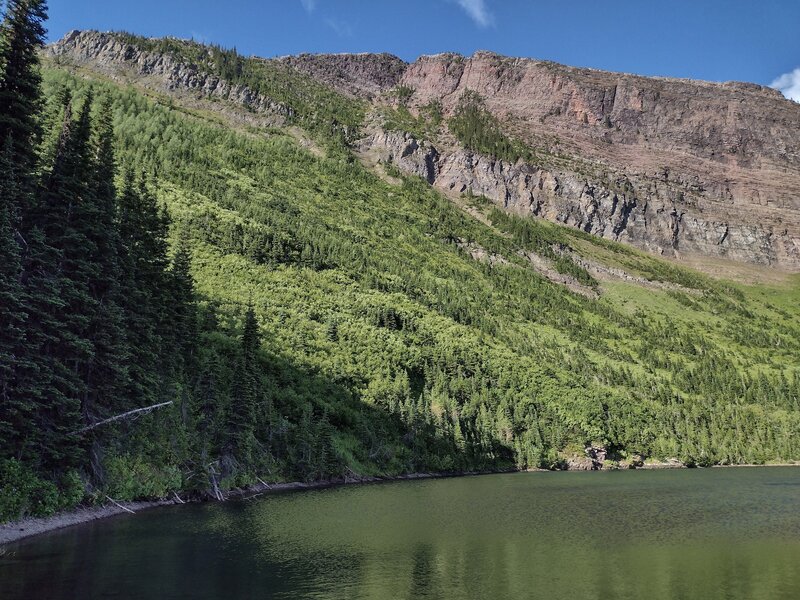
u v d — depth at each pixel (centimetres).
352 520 5894
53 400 4603
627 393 19388
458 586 3541
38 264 4800
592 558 4316
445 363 15688
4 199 4144
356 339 14738
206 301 13150
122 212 6956
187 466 6775
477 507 7019
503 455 14038
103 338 5422
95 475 5384
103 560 3728
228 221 19362
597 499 7919
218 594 3172
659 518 6247
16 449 4400
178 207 19212
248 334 8669
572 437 15225
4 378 4209
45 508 4575
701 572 3931
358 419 11769
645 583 3653
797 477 12125
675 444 16775
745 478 11819
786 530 5494
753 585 3609
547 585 3591
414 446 12350
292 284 17212
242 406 7844
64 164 5266
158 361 6944
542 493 8625
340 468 10106
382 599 3238
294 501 7238
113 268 5703
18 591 3023
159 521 5238
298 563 4000
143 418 6400
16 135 4794
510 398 15575
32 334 4609
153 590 3156
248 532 4984
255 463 8519
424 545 4716
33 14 4872
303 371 12056
